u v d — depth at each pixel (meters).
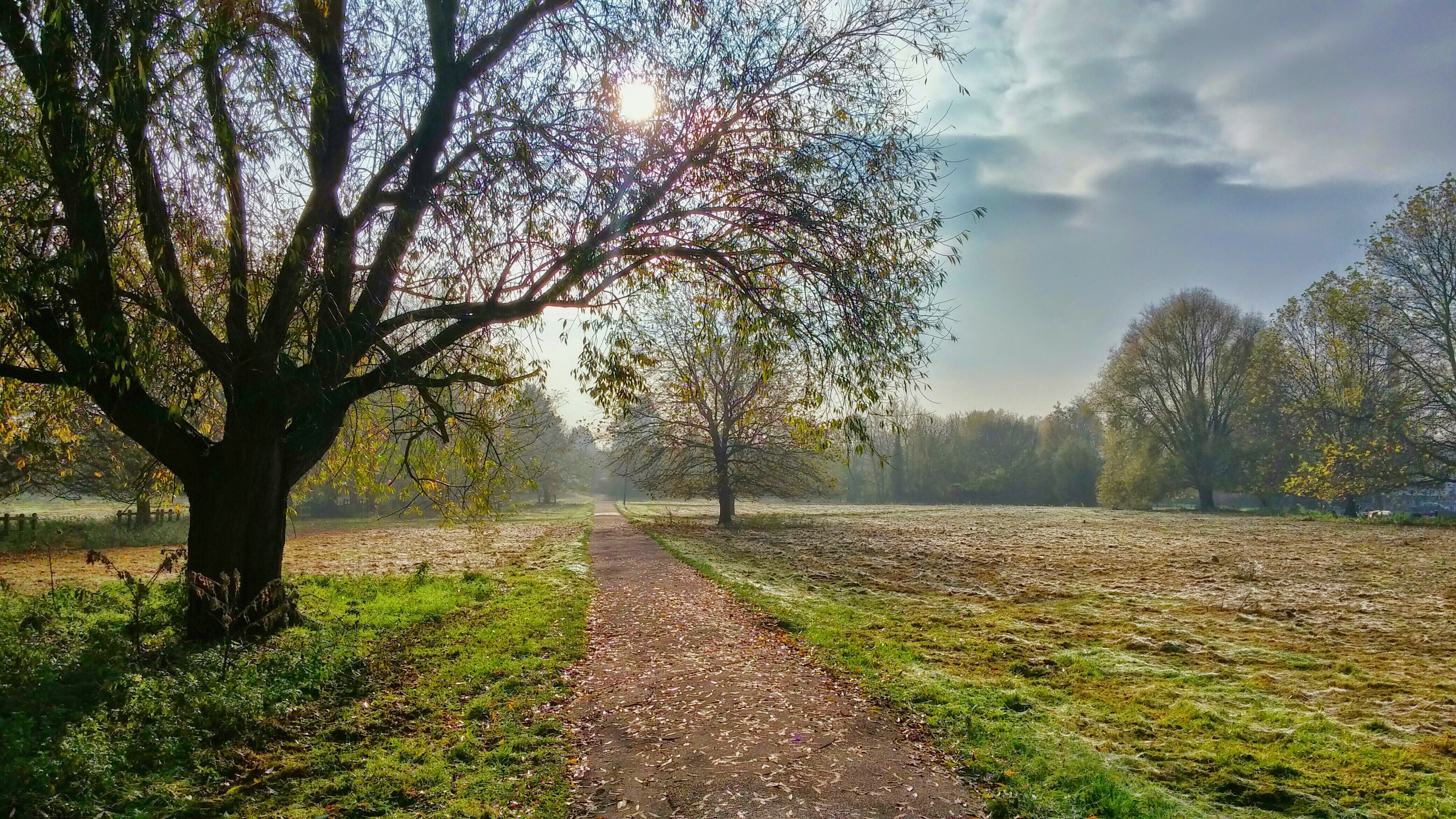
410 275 9.98
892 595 16.56
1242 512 59.47
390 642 10.12
